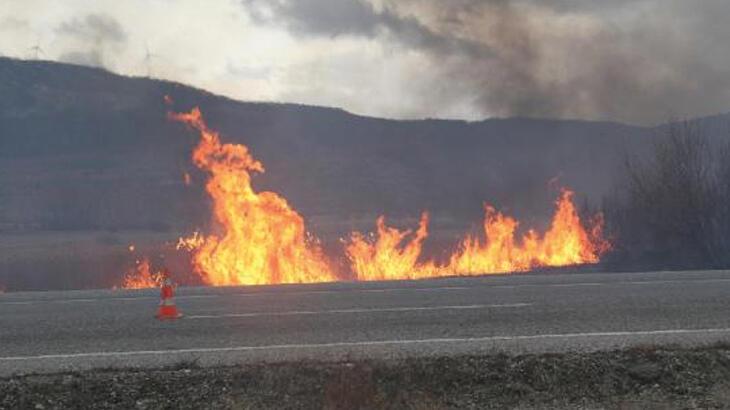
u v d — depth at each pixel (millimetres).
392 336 9930
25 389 7898
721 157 29469
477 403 7703
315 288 15180
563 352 8828
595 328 10234
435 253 42625
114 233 71500
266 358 8812
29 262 38094
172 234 69375
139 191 124750
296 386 7879
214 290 15258
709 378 8086
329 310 12148
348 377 7801
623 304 12109
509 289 14219
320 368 8250
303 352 9070
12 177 142375
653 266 27578
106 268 35531
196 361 8742
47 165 160375
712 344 9000
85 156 168875
